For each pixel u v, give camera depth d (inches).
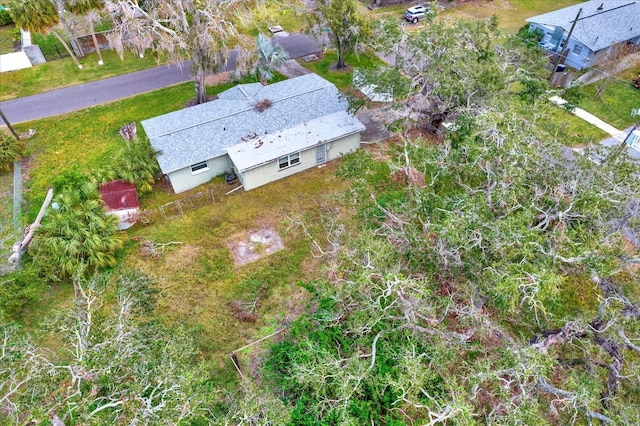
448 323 621.6
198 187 946.1
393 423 502.0
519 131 588.1
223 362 645.3
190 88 1249.4
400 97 866.8
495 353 554.9
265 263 787.4
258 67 1222.9
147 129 959.6
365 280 498.3
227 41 1021.8
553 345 598.5
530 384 498.9
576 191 548.1
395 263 567.2
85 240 740.7
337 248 665.0
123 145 1044.5
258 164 888.9
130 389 445.4
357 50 1220.5
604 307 524.4
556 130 677.9
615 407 500.7
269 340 670.5
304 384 532.4
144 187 901.2
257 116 984.3
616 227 562.6
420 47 855.7
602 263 470.3
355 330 529.0
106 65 1350.9
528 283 467.8
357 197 731.4
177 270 775.1
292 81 1101.7
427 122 1034.1
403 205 649.6
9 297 689.0
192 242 826.8
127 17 925.8
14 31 1485.0
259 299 727.7
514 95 959.0
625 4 1386.6
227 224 861.2
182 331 544.7
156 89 1246.9
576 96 893.8
